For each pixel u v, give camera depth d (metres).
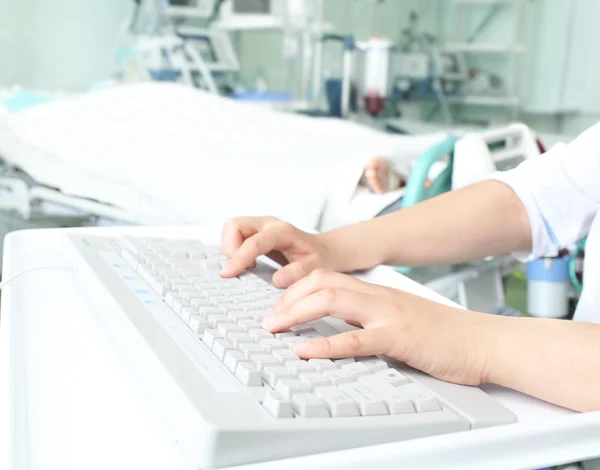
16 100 2.75
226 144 1.75
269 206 1.41
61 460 0.36
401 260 0.81
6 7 4.02
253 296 0.58
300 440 0.35
